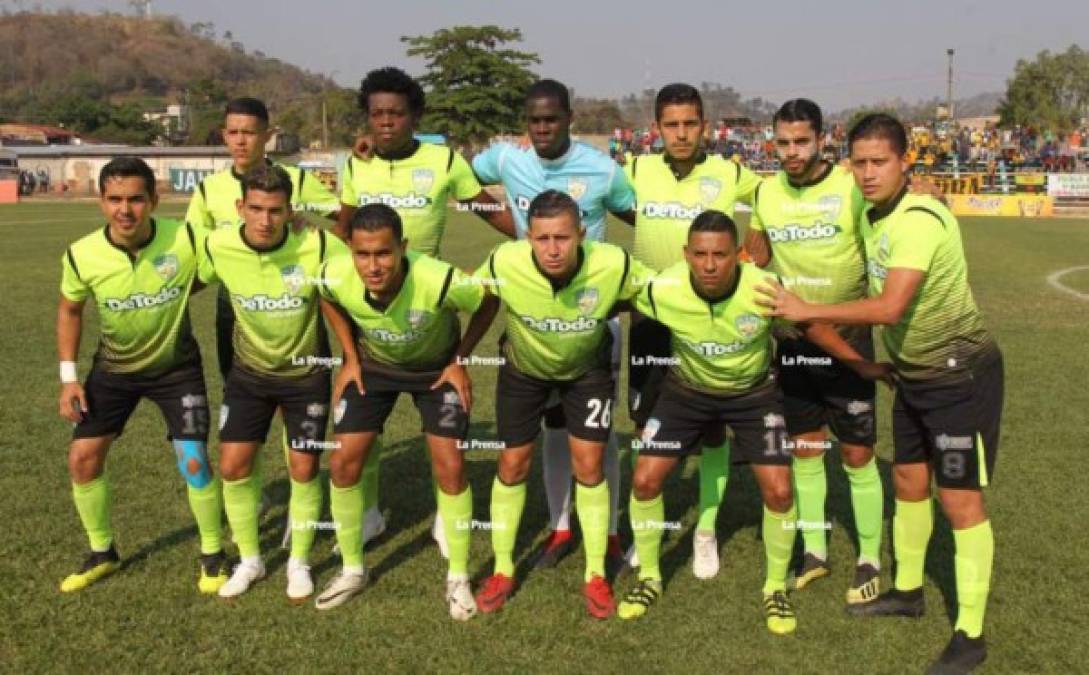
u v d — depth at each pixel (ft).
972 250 65.36
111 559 14.84
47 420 22.80
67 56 455.63
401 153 16.19
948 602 14.28
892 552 16.30
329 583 14.57
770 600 13.84
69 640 12.83
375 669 12.23
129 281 13.91
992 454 12.80
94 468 14.46
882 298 12.24
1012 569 15.05
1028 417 23.21
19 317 36.76
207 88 293.43
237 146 16.03
